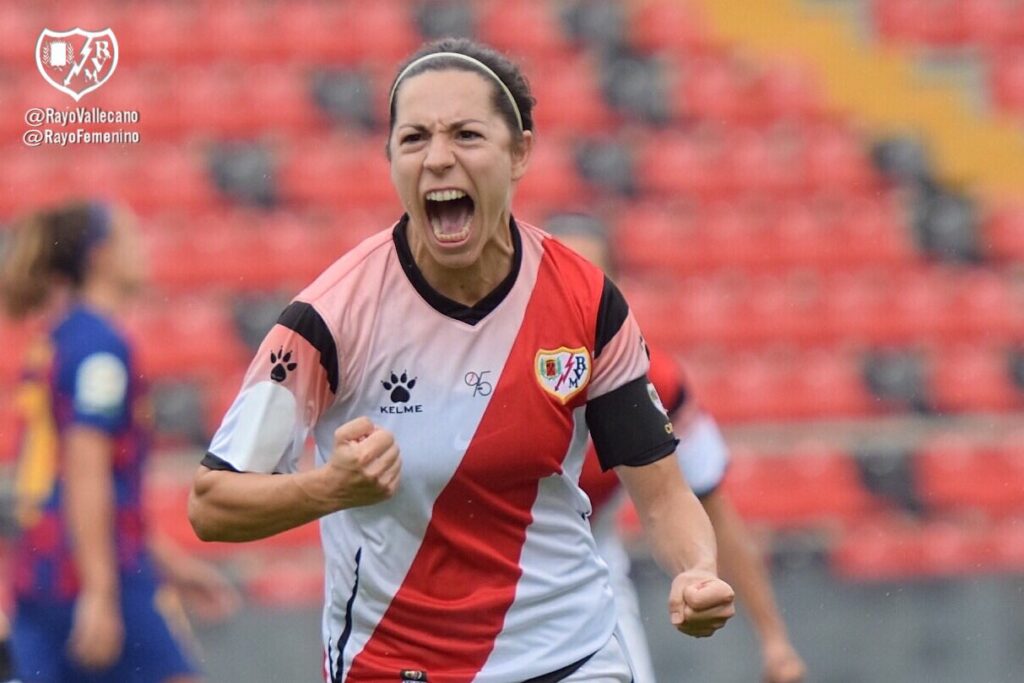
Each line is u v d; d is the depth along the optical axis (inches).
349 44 2137.1
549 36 2193.7
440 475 446.3
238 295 1790.1
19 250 773.3
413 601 457.7
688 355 1718.8
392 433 442.3
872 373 1685.5
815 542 1378.0
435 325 447.2
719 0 2241.6
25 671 744.3
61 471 743.1
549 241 466.6
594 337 458.0
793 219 1953.7
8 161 1891.0
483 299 450.0
